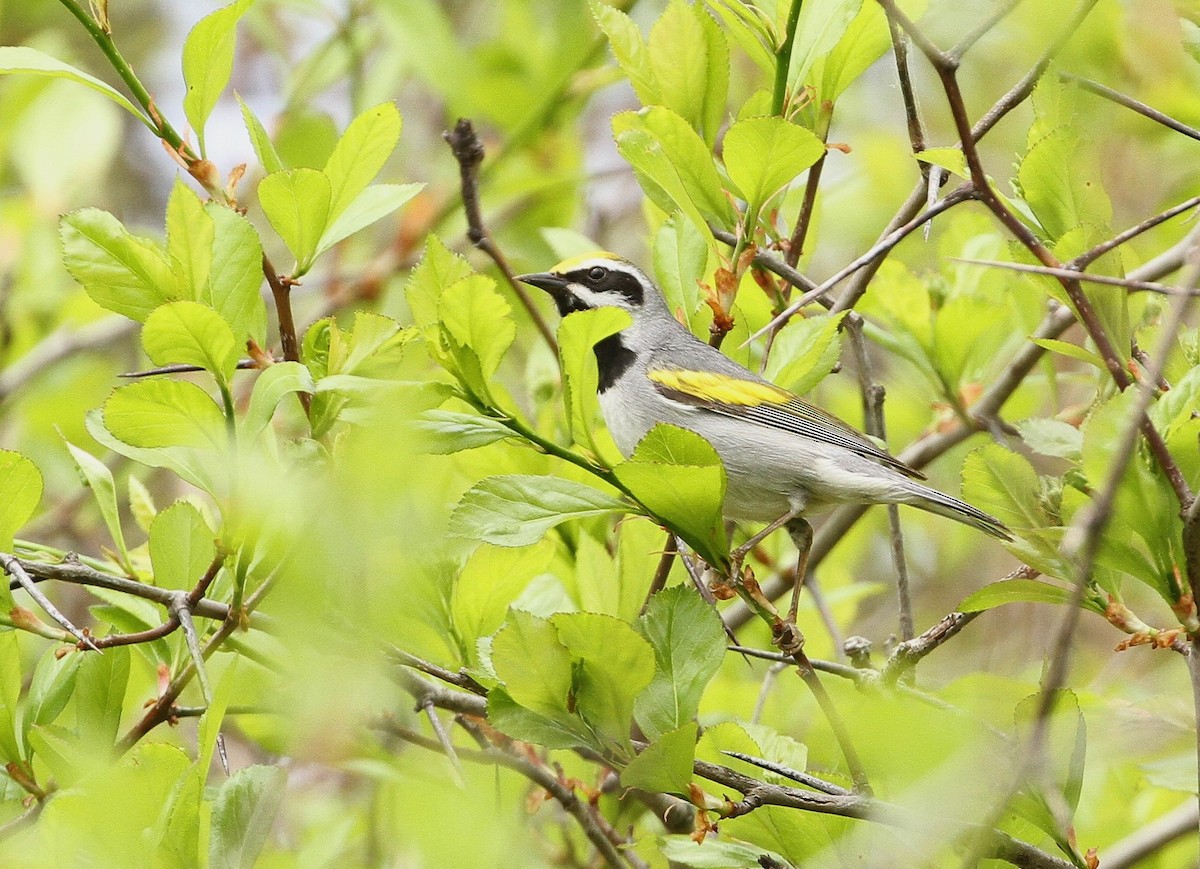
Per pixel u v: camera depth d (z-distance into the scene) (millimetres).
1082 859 7867
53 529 16781
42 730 8672
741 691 12648
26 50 8922
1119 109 10758
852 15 10727
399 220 19016
